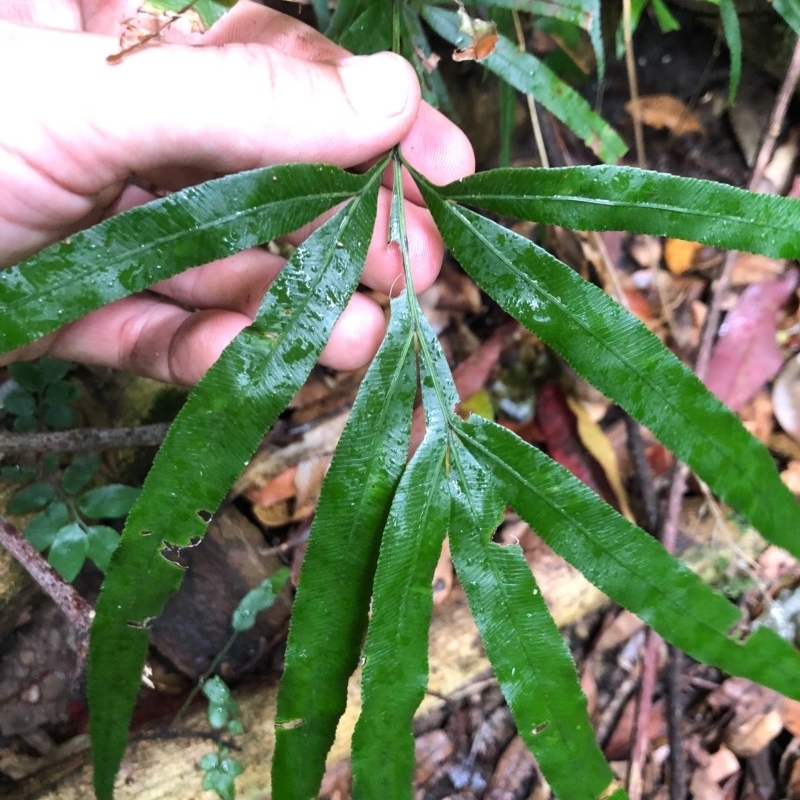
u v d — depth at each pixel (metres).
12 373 0.25
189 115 0.17
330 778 0.26
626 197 0.15
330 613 0.15
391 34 0.21
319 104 0.17
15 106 0.16
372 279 0.22
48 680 0.26
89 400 0.28
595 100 0.29
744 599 0.28
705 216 0.14
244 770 0.25
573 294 0.15
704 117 0.30
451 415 0.16
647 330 0.15
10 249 0.20
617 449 0.29
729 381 0.29
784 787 0.28
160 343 0.24
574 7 0.20
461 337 0.30
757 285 0.30
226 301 0.24
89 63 0.16
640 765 0.26
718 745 0.28
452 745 0.28
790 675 0.14
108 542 0.24
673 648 0.27
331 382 0.29
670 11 0.28
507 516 0.28
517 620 0.15
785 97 0.25
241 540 0.28
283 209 0.15
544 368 0.29
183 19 0.17
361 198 0.16
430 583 0.15
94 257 0.14
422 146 0.21
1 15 0.18
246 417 0.15
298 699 0.15
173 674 0.27
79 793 0.24
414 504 0.15
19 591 0.26
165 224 0.14
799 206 0.14
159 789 0.24
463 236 0.16
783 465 0.29
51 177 0.18
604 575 0.15
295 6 0.25
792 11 0.22
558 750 0.15
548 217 0.15
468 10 0.22
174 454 0.14
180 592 0.27
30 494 0.24
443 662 0.27
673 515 0.27
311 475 0.28
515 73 0.21
